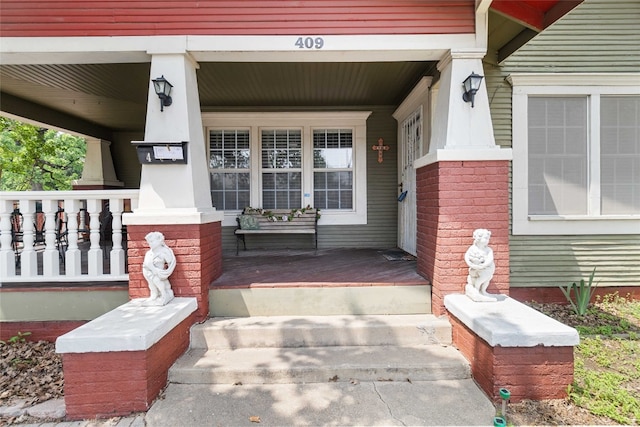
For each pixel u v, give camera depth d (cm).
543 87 500
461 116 361
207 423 249
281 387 289
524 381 268
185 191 352
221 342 337
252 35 353
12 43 344
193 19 352
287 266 478
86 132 771
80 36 347
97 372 257
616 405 264
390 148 684
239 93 607
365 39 355
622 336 394
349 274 423
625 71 504
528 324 280
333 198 691
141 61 378
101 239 712
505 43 464
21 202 372
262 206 685
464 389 287
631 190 507
